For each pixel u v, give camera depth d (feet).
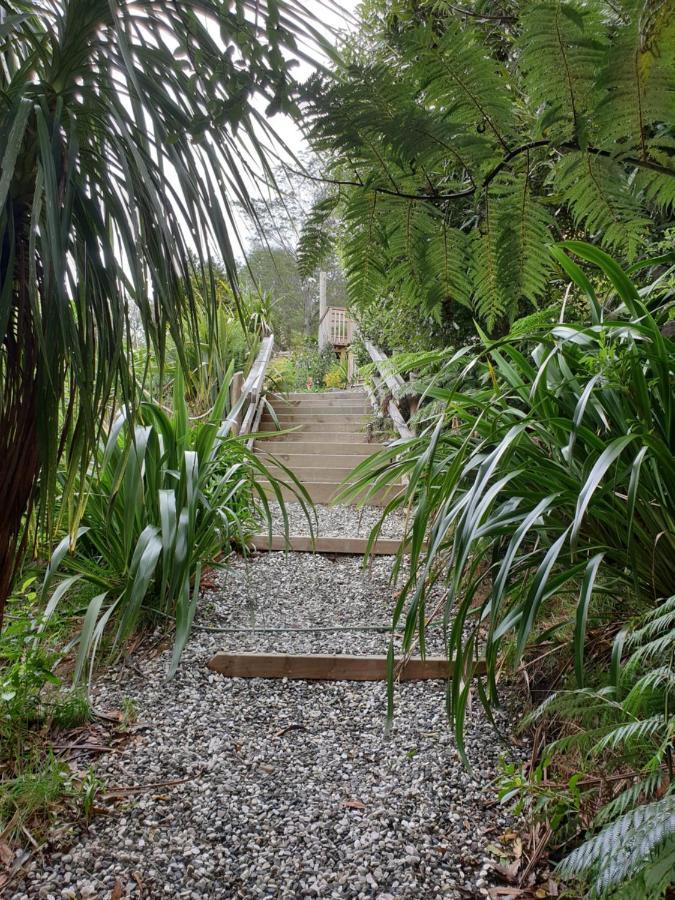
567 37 1.88
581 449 4.29
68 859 3.84
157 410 6.84
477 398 5.24
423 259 2.57
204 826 4.16
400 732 5.23
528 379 5.16
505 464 4.25
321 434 16.47
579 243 3.50
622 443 3.31
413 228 2.48
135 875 3.74
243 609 7.77
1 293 2.45
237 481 9.52
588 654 4.46
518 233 2.44
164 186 2.58
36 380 2.63
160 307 2.95
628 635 3.43
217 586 8.43
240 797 4.45
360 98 2.01
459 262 2.60
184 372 3.06
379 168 2.26
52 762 4.52
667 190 2.31
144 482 6.95
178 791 4.50
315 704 5.75
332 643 6.80
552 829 3.75
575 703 3.58
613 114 1.98
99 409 2.98
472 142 2.08
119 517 6.93
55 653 5.63
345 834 4.09
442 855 3.89
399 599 4.25
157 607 7.09
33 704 5.21
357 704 5.74
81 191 2.60
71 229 2.64
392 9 2.65
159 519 6.98
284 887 3.66
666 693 2.95
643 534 3.81
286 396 18.85
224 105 2.23
